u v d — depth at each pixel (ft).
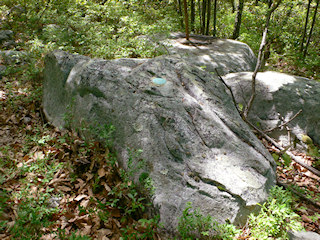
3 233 7.32
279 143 13.89
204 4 24.22
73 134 10.92
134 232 7.75
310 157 13.08
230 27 27.84
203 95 10.36
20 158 10.19
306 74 21.18
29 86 14.83
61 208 8.43
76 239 6.93
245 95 14.88
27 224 7.63
